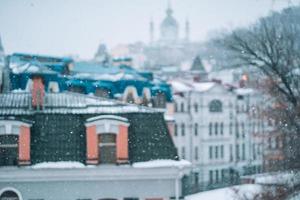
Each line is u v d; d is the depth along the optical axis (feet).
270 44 90.79
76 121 72.43
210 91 213.87
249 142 202.59
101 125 69.97
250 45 94.22
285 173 71.56
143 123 73.15
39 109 73.15
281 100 82.43
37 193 67.87
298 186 66.80
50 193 68.13
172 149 72.28
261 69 92.58
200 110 210.18
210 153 213.46
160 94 147.74
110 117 69.92
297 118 74.79
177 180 70.64
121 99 132.57
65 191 68.39
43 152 69.10
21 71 98.68
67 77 119.34
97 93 126.41
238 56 95.96
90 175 68.64
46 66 121.60
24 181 67.67
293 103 82.84
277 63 89.04
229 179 191.11
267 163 76.64
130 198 69.51
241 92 225.56
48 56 143.95
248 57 94.73
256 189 83.66
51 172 67.87
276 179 72.49
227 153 219.41
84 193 68.74
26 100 75.10
